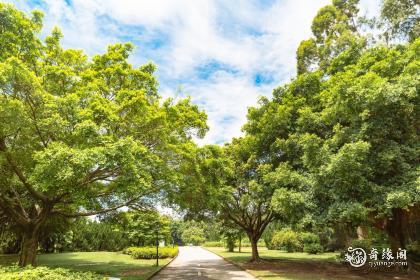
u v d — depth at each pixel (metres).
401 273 15.12
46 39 14.16
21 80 10.06
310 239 36.16
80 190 11.61
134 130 12.83
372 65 15.62
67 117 11.09
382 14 23.06
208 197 16.11
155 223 21.75
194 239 73.88
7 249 32.59
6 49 12.05
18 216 13.56
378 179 13.36
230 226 28.78
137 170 10.92
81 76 12.98
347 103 13.49
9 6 12.03
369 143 12.04
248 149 21.06
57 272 8.22
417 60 13.60
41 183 10.05
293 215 14.44
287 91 20.36
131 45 15.26
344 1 31.70
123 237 45.12
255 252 24.22
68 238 37.38
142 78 14.40
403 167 12.58
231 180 22.56
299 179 14.67
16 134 11.79
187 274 17.00
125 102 12.02
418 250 20.05
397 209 15.55
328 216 12.88
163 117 12.73
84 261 25.28
